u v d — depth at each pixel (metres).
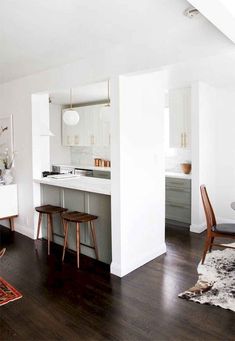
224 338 2.02
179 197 4.76
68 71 3.35
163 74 3.55
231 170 4.70
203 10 1.60
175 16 2.14
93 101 6.46
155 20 2.21
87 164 7.05
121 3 1.94
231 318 2.24
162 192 3.60
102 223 3.31
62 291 2.67
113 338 2.02
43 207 3.75
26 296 2.58
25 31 2.42
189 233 4.41
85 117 6.55
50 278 2.92
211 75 3.78
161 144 3.56
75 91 5.18
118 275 2.98
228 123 4.66
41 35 2.51
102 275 3.00
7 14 2.10
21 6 1.98
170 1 1.91
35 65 3.41
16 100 4.21
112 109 2.93
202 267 3.16
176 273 3.03
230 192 4.73
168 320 2.22
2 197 4.23
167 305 2.42
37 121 4.04
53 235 3.96
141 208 3.23
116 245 3.00
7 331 2.10
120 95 2.85
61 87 3.46
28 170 4.13
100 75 2.99
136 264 3.16
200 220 4.46
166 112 5.60
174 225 4.84
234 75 3.80
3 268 3.15
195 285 2.75
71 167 6.65
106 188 3.23
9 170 4.38
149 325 2.16
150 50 2.58
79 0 1.89
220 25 1.80
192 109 4.35
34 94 3.92
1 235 4.29
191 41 2.35
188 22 2.26
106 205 3.25
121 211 2.94
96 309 2.37
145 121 3.24
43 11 2.06
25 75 3.92
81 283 2.82
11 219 4.50
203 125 4.42
